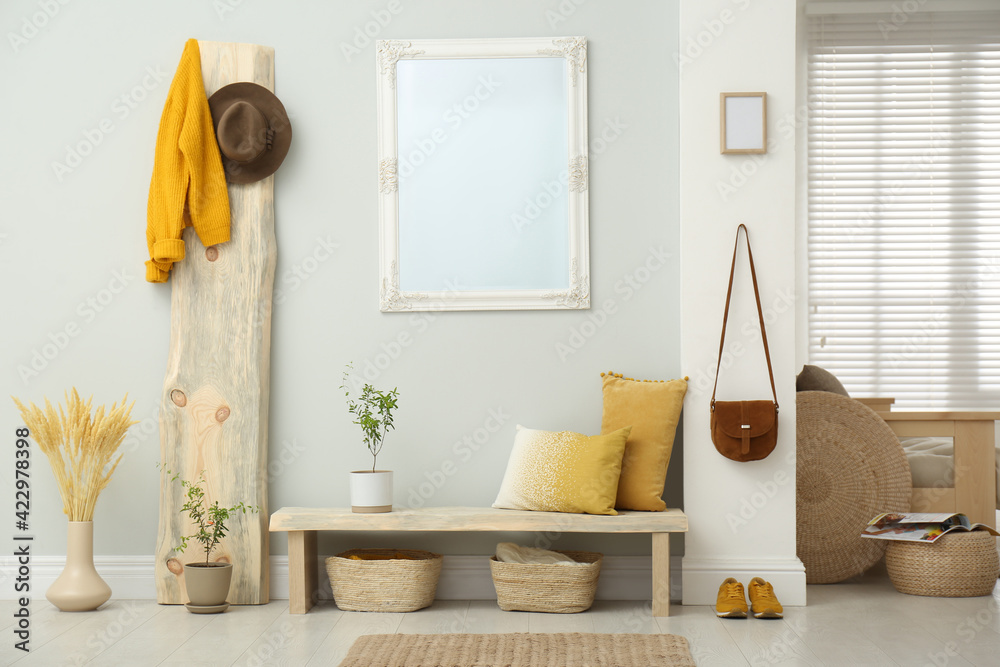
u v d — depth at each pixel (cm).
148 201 323
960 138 448
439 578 319
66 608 301
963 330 446
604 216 327
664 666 233
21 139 332
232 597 311
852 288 448
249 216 324
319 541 325
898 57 449
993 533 319
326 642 261
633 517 289
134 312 331
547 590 293
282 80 331
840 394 360
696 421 311
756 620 284
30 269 332
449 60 329
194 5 330
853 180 450
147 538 328
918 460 353
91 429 306
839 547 334
